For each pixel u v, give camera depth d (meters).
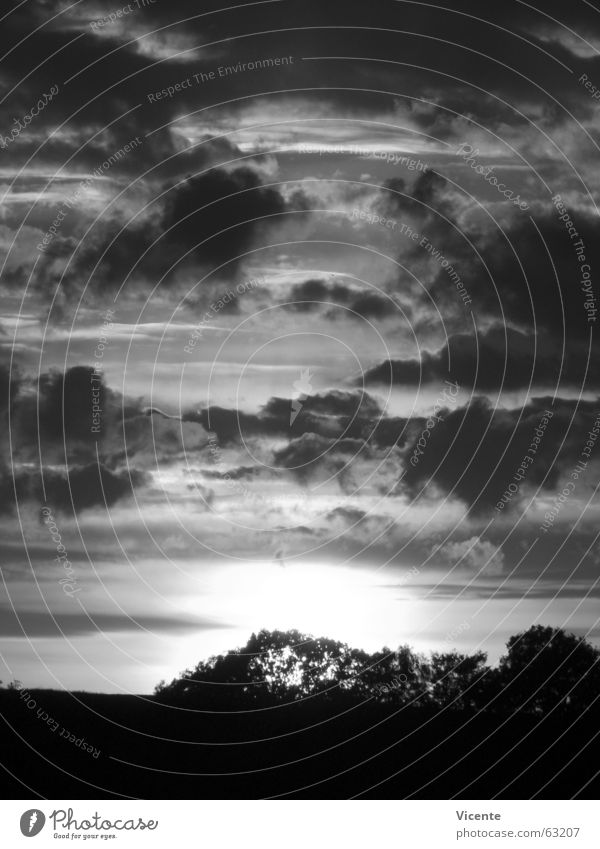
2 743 14.28
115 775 14.05
